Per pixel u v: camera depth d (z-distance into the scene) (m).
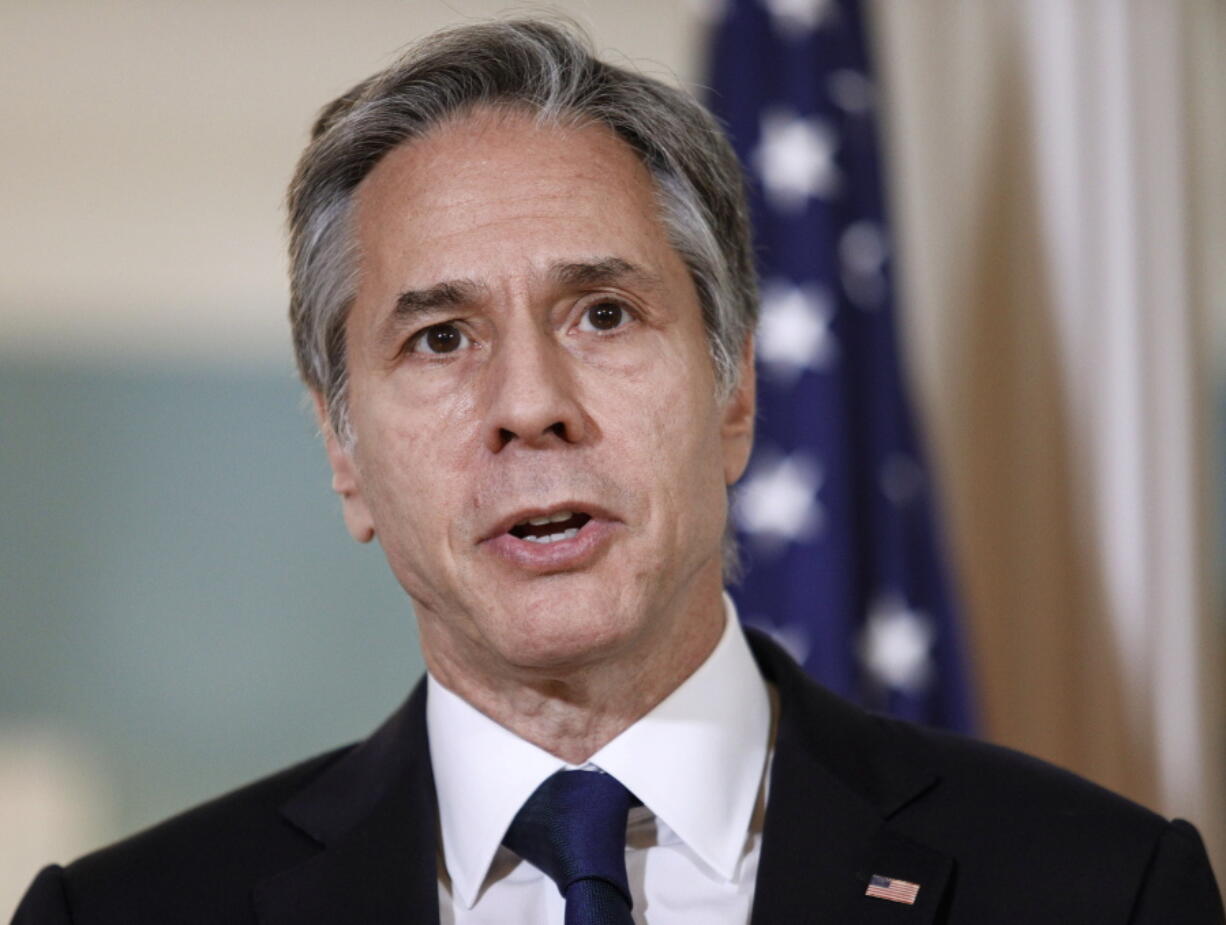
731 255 4.58
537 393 3.87
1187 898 3.99
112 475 14.20
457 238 4.07
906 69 11.34
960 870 4.04
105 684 14.18
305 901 4.15
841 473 8.93
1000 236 11.18
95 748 14.12
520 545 3.92
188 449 14.29
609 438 3.93
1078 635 10.84
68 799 14.04
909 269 11.14
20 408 14.06
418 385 4.12
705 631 4.31
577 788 4.14
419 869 4.13
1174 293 10.94
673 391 4.05
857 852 4.04
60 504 14.12
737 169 4.71
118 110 13.93
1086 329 10.98
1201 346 11.03
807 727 4.40
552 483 3.86
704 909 4.08
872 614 8.98
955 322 11.15
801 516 8.88
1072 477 10.91
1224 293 12.38
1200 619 10.76
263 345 14.31
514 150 4.18
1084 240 11.02
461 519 3.99
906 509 9.15
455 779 4.29
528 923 4.11
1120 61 11.09
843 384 9.09
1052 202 11.09
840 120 9.57
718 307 4.39
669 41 13.46
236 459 14.35
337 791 4.54
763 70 9.51
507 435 3.93
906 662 8.91
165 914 4.25
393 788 4.40
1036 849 4.07
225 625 14.31
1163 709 10.70
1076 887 3.98
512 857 4.21
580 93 4.27
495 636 3.95
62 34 13.87
